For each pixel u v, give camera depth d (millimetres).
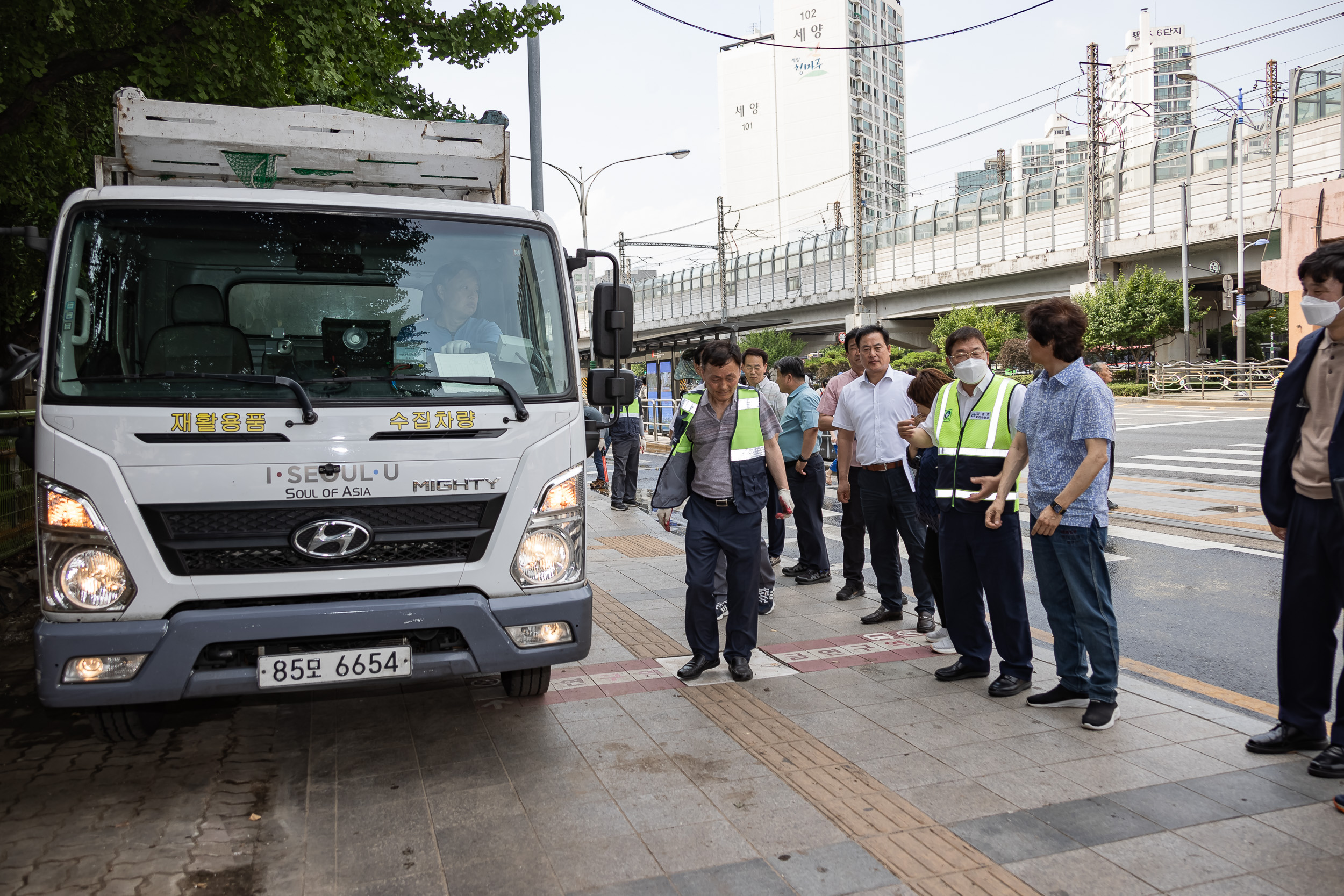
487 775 3863
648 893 2922
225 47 7887
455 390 3736
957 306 52719
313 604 3484
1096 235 43438
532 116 14266
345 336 3807
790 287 64438
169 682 3352
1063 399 4293
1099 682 4230
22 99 7633
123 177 4254
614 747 4137
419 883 3012
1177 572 7555
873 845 3191
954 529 4816
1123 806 3430
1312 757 3842
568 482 3861
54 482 3361
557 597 3756
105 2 7320
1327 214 23578
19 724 4598
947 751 3994
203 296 3721
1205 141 40281
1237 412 26484
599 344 4344
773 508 7387
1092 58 43062
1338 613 3771
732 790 3654
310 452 3504
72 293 3564
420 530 3617
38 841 3334
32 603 7438
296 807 3600
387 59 10281
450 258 4016
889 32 165375
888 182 161375
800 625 6168
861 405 6082
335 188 4492
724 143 164750
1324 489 3662
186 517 3420
